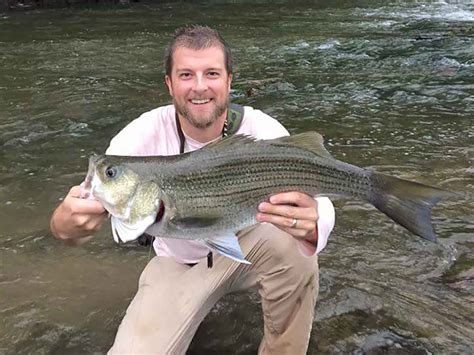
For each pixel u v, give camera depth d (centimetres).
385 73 403
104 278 163
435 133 281
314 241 108
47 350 134
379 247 176
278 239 116
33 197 214
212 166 103
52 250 178
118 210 99
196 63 110
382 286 156
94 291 157
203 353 133
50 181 228
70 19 718
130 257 174
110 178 98
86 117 308
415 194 100
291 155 106
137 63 446
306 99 342
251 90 355
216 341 136
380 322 141
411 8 777
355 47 495
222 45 114
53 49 505
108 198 97
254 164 105
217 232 105
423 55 454
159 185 100
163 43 534
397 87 366
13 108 325
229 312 146
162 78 395
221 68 112
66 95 351
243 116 120
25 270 167
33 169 240
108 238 185
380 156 251
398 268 165
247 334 138
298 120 303
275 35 570
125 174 98
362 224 191
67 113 315
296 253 115
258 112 123
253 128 120
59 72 414
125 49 505
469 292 152
